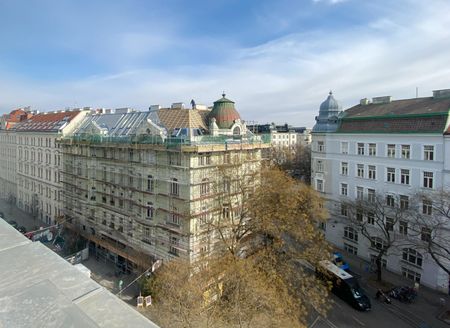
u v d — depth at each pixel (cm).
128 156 3906
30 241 386
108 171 4234
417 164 3506
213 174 3422
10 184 7600
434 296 3322
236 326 2159
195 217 3250
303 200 3400
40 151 5984
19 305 246
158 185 3538
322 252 3067
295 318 2330
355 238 4284
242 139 3859
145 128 3788
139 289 3438
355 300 3077
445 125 3266
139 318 253
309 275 3372
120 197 4056
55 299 260
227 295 2512
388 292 3344
